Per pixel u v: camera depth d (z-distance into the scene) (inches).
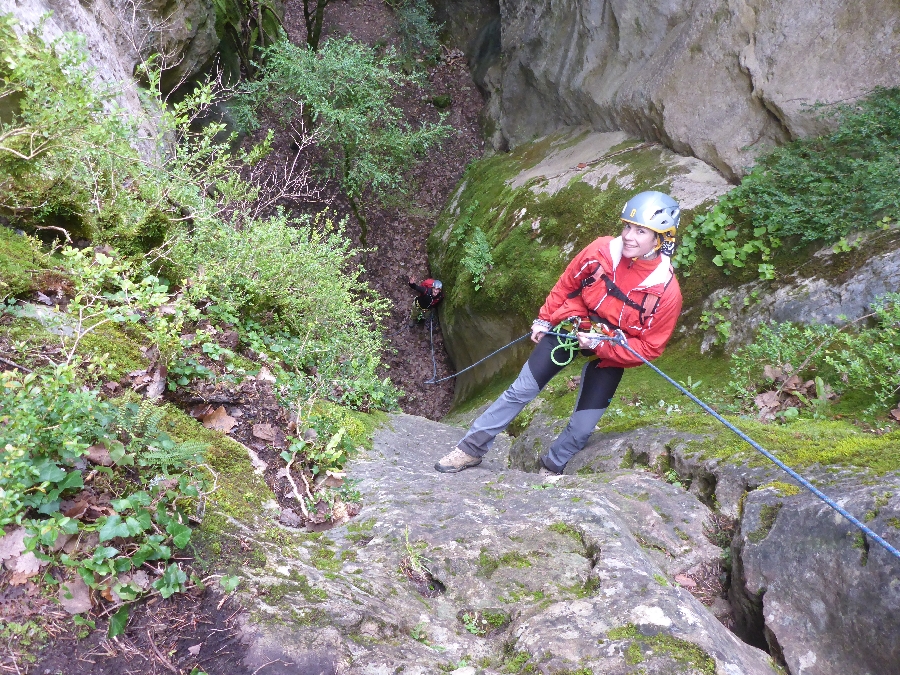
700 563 117.0
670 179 279.1
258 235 171.8
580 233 293.6
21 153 116.2
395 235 427.8
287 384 143.7
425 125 425.1
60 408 80.9
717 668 75.5
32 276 120.3
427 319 390.9
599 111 343.6
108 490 86.7
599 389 163.3
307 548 98.3
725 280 232.8
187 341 126.0
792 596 98.8
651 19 315.0
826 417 166.2
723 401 192.7
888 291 184.1
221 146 167.2
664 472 149.9
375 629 81.8
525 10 417.4
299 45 486.9
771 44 255.3
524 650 80.6
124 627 75.1
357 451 141.2
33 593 73.6
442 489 122.9
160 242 148.5
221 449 111.0
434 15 532.1
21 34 153.9
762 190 236.2
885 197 196.5
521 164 384.8
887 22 228.8
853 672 89.0
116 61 223.3
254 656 75.0
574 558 98.3
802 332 195.6
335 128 362.9
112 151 132.1
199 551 86.0
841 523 98.8
